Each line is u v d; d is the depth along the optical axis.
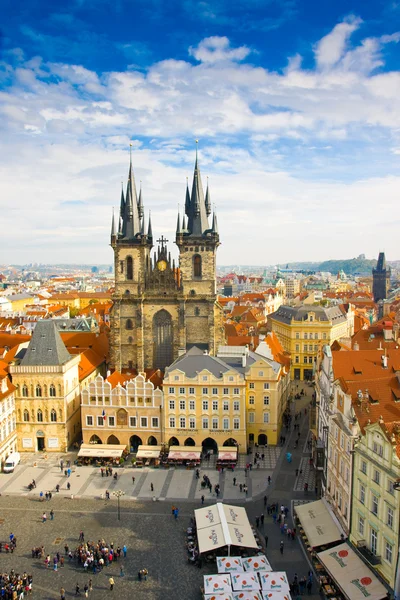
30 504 100.44
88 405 126.25
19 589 72.62
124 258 152.00
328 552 73.75
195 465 116.69
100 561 78.81
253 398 126.81
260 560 74.88
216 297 152.38
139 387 124.62
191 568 78.69
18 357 138.50
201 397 122.56
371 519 70.50
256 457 120.19
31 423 127.44
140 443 128.62
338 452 84.62
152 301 152.00
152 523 92.50
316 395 115.75
